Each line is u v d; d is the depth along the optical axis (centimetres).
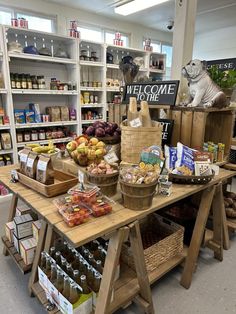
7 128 340
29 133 372
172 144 220
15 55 326
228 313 163
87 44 425
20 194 148
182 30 290
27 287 184
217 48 670
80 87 404
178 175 160
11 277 195
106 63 430
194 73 212
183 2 284
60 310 142
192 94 222
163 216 219
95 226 112
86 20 491
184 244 206
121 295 147
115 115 272
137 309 166
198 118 199
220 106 210
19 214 211
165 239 177
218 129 246
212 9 486
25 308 166
